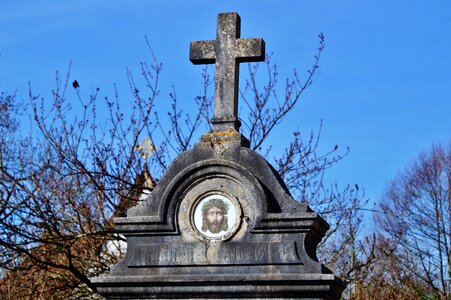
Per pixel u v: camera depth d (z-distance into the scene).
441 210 29.45
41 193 13.23
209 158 9.38
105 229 13.60
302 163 14.88
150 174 14.25
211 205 9.22
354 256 15.59
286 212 9.09
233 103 9.80
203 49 10.05
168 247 9.24
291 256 8.93
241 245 9.08
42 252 13.43
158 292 9.12
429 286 27.89
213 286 9.01
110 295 9.24
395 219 29.11
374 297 18.02
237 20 10.13
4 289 14.27
